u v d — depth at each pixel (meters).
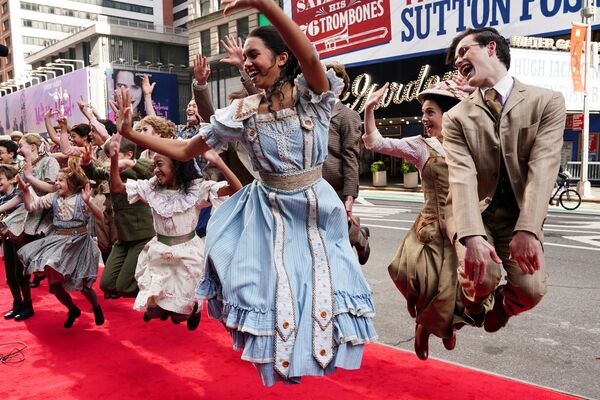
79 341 4.17
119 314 4.93
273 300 2.25
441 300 2.89
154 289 3.73
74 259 4.39
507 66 2.55
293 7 24.36
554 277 6.17
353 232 4.10
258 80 2.41
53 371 3.57
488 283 2.54
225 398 3.10
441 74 19.39
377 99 3.16
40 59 57.38
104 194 5.64
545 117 2.43
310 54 2.22
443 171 2.96
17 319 4.77
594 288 5.66
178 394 3.17
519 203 2.51
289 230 2.40
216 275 2.50
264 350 2.21
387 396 3.06
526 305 2.59
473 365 3.69
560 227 10.09
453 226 2.74
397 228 10.27
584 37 14.55
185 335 4.27
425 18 19.34
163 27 48.72
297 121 2.37
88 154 4.50
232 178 3.59
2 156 5.73
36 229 4.75
